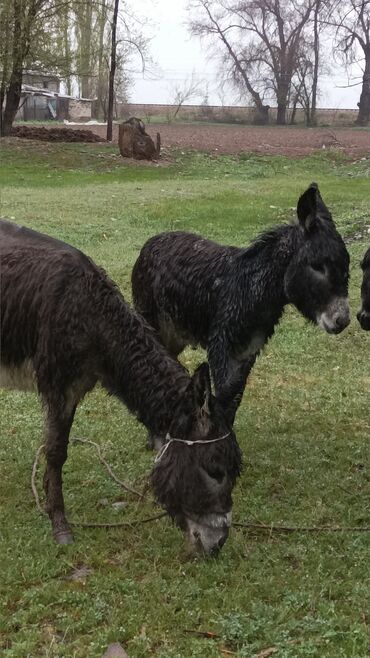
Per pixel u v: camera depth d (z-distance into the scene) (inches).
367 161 551.2
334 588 85.7
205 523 81.7
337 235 104.5
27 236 98.8
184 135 745.6
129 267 228.7
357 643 76.7
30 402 141.7
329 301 103.6
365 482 114.3
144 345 90.6
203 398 79.2
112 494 109.2
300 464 119.0
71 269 92.7
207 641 77.1
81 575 89.7
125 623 80.2
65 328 90.9
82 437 127.5
